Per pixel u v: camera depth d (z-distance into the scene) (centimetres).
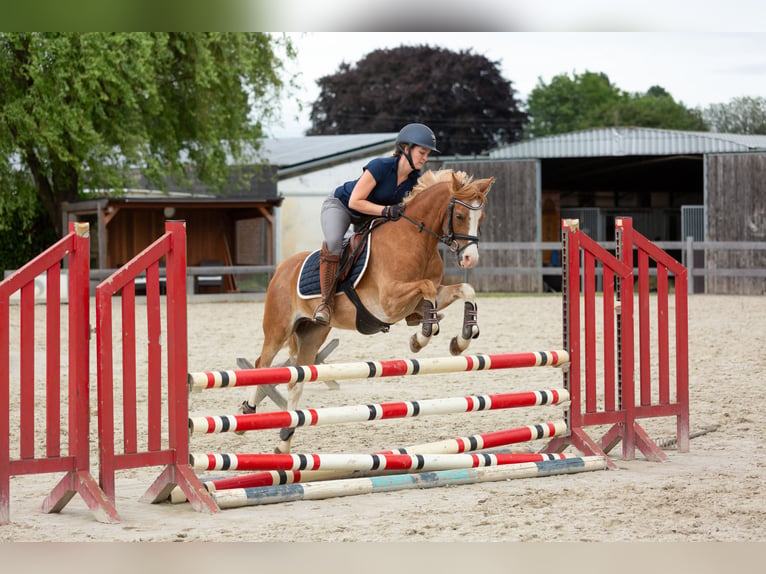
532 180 2712
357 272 675
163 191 2464
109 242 2592
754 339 1472
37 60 2128
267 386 764
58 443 550
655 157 2861
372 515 548
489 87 5841
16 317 1892
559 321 1769
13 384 1136
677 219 3725
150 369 571
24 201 2458
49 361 548
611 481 631
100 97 2255
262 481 594
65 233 2511
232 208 2647
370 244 674
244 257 2967
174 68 2505
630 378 705
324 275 686
